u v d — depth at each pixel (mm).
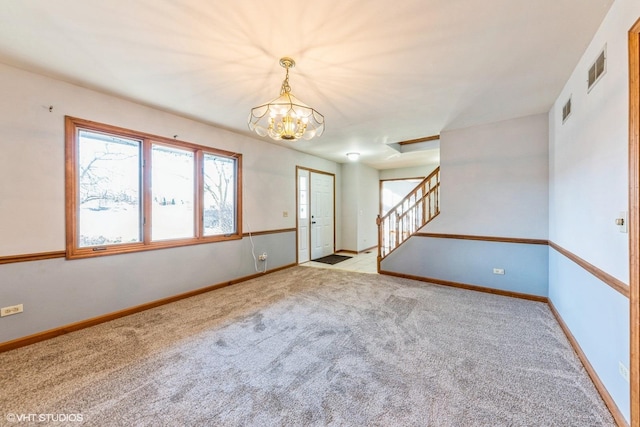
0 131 2197
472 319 2793
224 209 4074
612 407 1519
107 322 2750
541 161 3314
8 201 2240
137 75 2402
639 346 1316
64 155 2525
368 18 1667
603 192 1718
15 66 2252
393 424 1452
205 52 2049
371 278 4430
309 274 4719
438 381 1808
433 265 4141
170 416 1515
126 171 3023
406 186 7605
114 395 1680
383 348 2229
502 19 1682
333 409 1562
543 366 1968
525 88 2633
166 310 3064
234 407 1582
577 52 2035
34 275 2361
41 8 1585
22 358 2092
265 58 2119
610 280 1584
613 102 1590
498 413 1524
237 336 2443
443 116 3398
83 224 2705
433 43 1927
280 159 5035
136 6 1578
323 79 2461
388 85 2572
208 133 3775
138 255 3043
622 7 1475
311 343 2314
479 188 3725
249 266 4391
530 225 3391
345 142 4742
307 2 1537
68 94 2541
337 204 6875
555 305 2914
